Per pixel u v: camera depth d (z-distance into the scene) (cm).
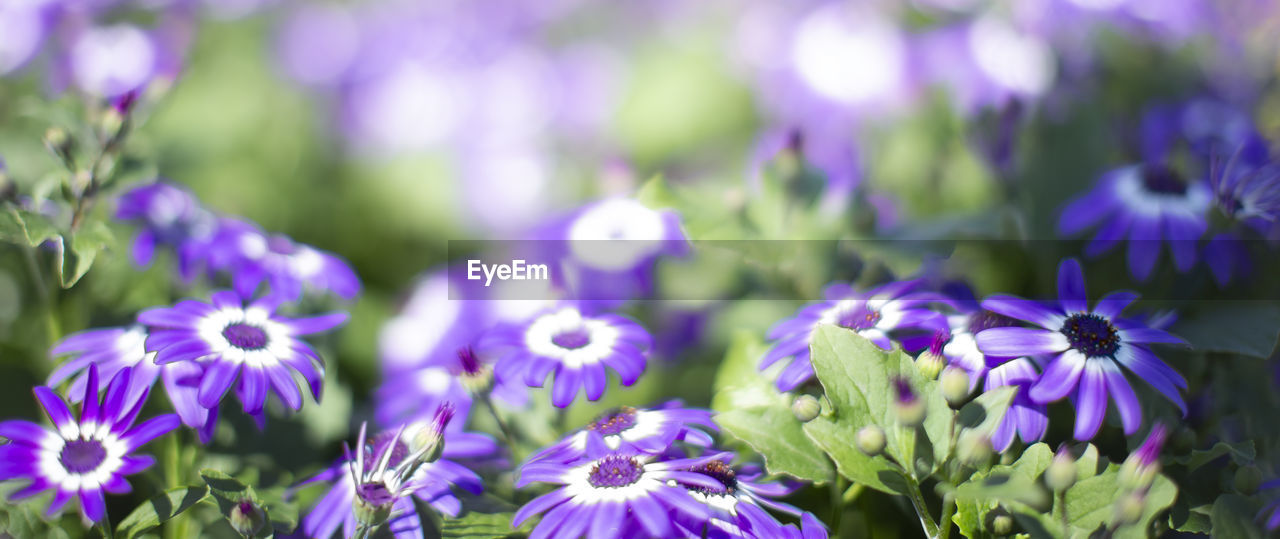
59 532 40
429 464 40
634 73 80
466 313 53
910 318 40
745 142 75
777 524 37
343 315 42
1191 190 48
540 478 37
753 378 43
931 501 40
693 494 37
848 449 37
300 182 78
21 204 43
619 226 52
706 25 83
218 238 48
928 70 68
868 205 50
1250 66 70
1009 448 39
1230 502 36
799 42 74
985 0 70
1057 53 65
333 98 83
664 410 40
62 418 38
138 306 49
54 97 64
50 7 71
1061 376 37
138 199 48
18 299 52
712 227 50
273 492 42
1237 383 43
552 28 86
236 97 82
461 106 79
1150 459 34
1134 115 65
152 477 43
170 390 39
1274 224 45
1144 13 66
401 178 77
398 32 86
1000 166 56
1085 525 35
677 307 55
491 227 74
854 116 69
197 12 87
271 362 40
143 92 51
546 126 79
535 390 45
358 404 54
